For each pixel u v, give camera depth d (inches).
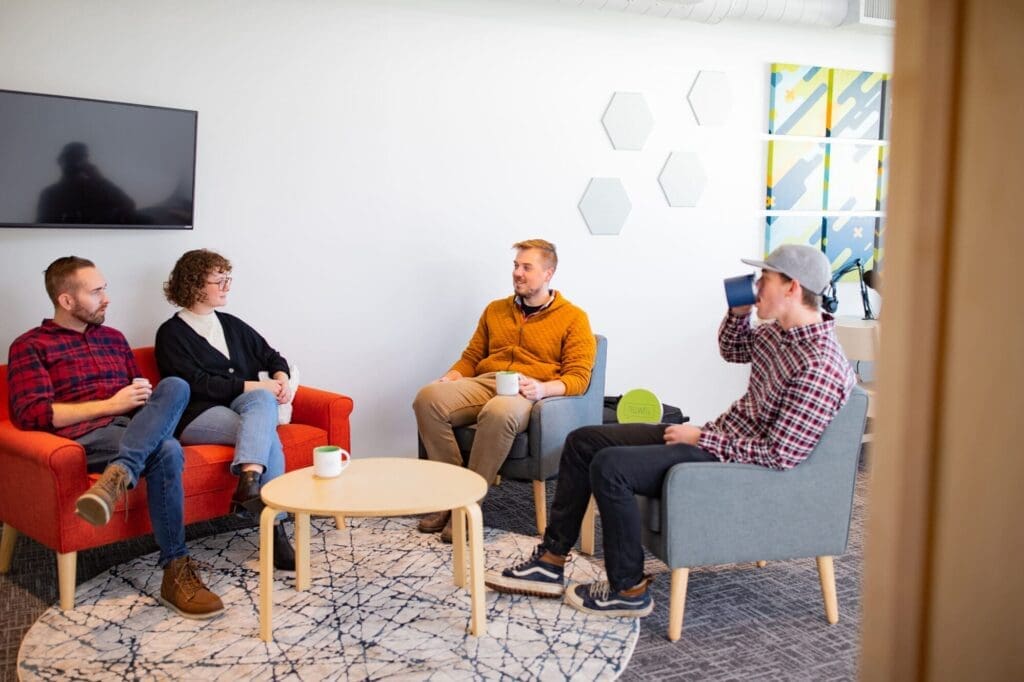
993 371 25.6
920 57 24.5
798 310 103.6
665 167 187.8
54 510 107.1
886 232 25.7
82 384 121.8
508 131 172.2
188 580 109.5
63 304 121.5
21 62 133.2
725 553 103.0
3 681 94.3
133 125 136.3
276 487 106.1
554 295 150.5
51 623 105.9
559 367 145.9
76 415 114.8
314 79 154.9
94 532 109.8
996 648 26.7
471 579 102.9
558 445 136.6
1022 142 24.8
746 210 198.2
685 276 193.6
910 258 25.2
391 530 139.8
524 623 106.8
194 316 135.6
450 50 165.5
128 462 108.3
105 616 108.0
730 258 197.9
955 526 25.9
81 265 121.6
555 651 99.6
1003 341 25.5
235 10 147.9
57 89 135.7
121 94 140.4
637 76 183.2
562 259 180.4
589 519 130.0
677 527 101.1
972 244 25.0
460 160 168.6
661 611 111.5
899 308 25.5
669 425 109.8
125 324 144.3
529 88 173.2
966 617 26.3
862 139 208.8
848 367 104.0
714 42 190.1
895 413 25.7
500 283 175.0
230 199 150.3
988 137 24.7
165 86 143.5
